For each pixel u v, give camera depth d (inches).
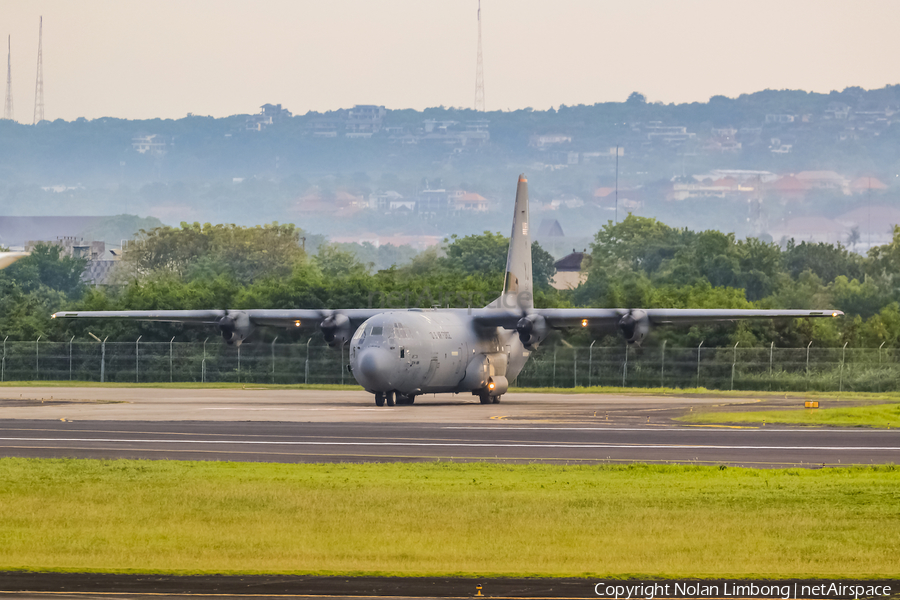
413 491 3348.9
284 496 3257.9
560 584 2246.6
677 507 3139.8
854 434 5078.7
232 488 3393.2
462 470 3811.5
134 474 3678.6
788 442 4731.8
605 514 3031.5
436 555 2554.1
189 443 4589.1
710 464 4030.5
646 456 4244.6
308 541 2699.3
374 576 2300.7
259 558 2516.0
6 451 4301.2
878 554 2586.1
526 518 2970.0
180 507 3107.8
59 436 4842.5
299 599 2090.3
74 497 3253.0
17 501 3191.4
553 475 3720.5
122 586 2186.3
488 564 2465.6
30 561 2477.9
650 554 2578.7
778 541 2721.5
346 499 3216.0
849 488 3469.5
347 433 5002.5
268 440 4702.3
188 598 2090.3
